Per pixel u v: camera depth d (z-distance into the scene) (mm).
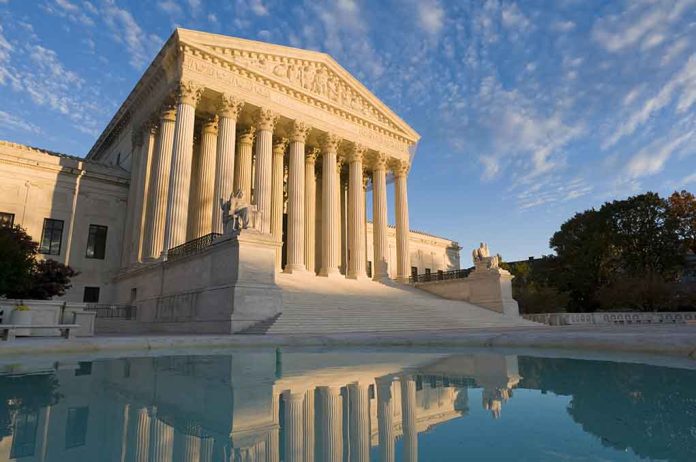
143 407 5414
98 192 40500
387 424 4680
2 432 4203
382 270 44469
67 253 38062
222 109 34594
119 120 44719
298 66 40531
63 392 6336
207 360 10508
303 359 10656
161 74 35594
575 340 12492
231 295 21859
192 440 4020
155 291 30641
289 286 29516
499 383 7113
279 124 40156
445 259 76188
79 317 17266
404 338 14898
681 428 4410
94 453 3580
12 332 14406
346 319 24234
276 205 41188
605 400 5762
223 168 33469
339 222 48594
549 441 4031
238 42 35250
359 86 45531
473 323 30141
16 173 36938
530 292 47656
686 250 58188
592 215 61969
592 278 59219
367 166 50719
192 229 39125
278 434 4250
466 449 3803
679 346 10547
